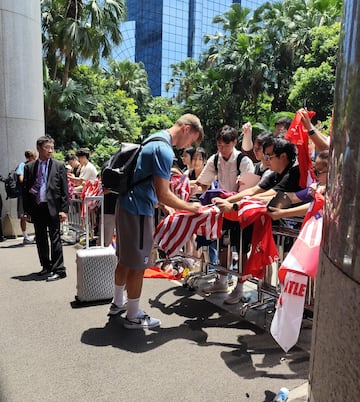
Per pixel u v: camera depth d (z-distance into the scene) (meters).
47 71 22.22
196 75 34.09
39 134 8.39
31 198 5.11
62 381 2.79
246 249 4.04
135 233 3.41
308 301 3.45
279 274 2.98
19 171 7.24
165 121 38.38
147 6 79.75
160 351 3.21
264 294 4.33
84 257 4.17
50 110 22.84
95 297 4.24
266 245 3.50
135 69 41.94
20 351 3.22
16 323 3.75
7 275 5.30
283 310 2.90
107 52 23.72
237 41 28.75
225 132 4.36
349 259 1.44
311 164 3.54
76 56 22.91
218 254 4.47
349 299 1.42
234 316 3.91
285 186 3.56
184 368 2.96
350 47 1.55
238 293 4.21
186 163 6.12
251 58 28.25
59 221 5.13
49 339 3.42
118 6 23.25
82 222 6.97
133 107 31.58
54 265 5.12
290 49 27.41
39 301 4.32
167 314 3.98
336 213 1.59
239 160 4.42
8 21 7.64
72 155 8.31
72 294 4.54
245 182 4.32
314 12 27.52
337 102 1.70
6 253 6.58
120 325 3.71
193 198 5.17
